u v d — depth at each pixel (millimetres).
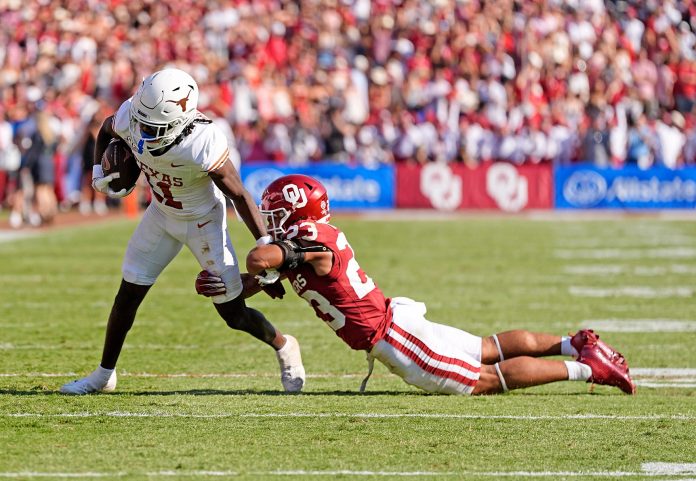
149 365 24688
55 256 48125
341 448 16875
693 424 18672
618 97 82500
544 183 77688
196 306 34188
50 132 64375
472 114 80688
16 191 64875
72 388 20938
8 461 15938
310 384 22609
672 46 89812
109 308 33375
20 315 31891
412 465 15969
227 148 19109
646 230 62656
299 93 81125
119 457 16234
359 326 20094
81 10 88812
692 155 82000
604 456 16562
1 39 85750
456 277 41344
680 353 26500
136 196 73438
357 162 79500
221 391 21516
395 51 85125
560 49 86312
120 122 19328
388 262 46031
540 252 50625
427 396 20906
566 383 22953
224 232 20266
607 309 33750
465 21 86312
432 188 77750
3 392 21047
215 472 15492
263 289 20641
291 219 19984
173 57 84938
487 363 21250
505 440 17453
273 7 90500
